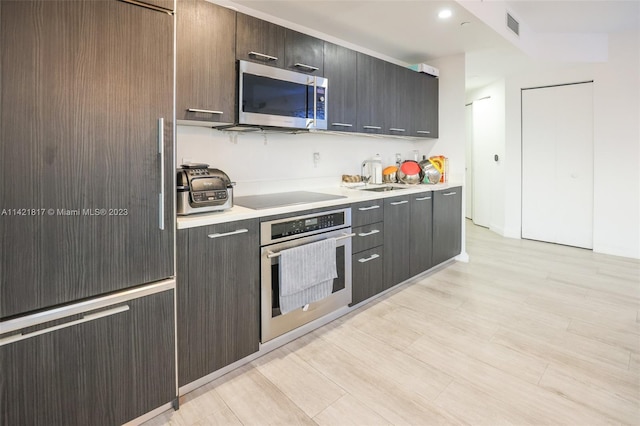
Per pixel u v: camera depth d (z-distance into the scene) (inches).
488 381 69.9
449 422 59.1
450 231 144.9
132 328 55.9
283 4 96.7
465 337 87.4
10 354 45.1
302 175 115.2
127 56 52.0
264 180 103.9
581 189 172.6
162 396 60.5
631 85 152.6
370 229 104.6
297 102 91.3
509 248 175.6
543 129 182.4
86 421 52.1
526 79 185.2
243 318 73.8
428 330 91.2
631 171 155.3
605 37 155.9
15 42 42.6
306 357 79.4
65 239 48.3
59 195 47.3
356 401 64.7
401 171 143.6
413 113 136.3
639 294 114.3
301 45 92.9
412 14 103.7
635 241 156.3
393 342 85.5
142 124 54.3
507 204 199.9
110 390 54.2
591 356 78.2
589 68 163.3
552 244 182.5
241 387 68.9
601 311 101.5
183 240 62.8
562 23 141.6
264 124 84.4
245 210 74.5
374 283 107.7
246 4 96.3
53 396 48.7
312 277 84.2
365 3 96.4
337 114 104.2
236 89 80.0
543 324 93.8
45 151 45.7
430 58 149.0
